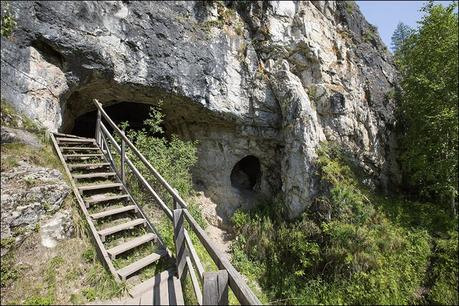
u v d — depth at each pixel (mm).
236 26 11234
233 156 12062
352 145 11883
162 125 12367
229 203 11836
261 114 11344
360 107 12562
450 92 10602
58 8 6551
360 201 9766
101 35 7422
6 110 5211
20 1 5898
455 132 10586
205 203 11523
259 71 11422
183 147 9258
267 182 12516
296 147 10688
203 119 11203
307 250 9219
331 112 11828
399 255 9203
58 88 6617
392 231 9742
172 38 9078
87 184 5703
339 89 12141
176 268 4402
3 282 3807
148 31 8531
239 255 9727
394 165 12969
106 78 7691
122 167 6188
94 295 3797
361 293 8305
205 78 9836
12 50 5664
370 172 11789
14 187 4426
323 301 8445
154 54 8609
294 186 10539
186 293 4016
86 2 7152
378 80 13867
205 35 10102
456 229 10266
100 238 4598
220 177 11977
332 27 13406
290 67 12062
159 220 6465
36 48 6270
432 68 11297
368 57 13992
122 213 5473
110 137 6637
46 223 4449
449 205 11336
